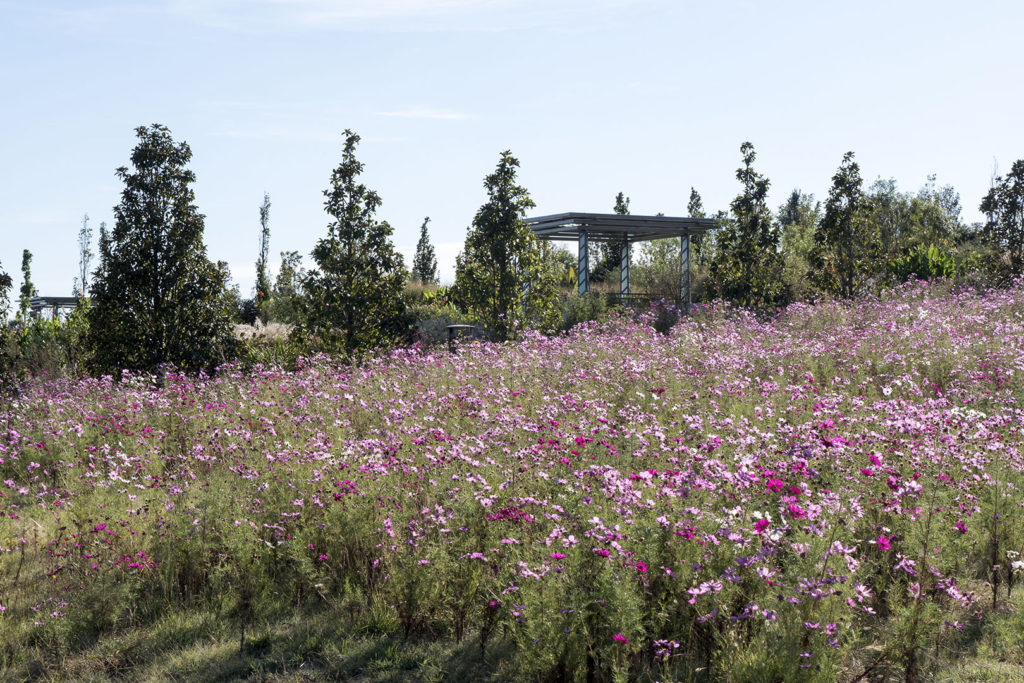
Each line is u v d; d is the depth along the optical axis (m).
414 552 4.53
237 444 7.19
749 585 3.88
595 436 6.29
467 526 4.92
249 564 4.86
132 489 6.41
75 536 5.41
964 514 4.75
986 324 12.12
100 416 8.94
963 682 3.71
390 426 7.44
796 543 3.69
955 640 4.11
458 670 4.02
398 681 3.96
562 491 5.15
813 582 3.45
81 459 7.52
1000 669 3.80
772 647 3.43
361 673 4.05
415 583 4.38
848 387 9.05
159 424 8.84
